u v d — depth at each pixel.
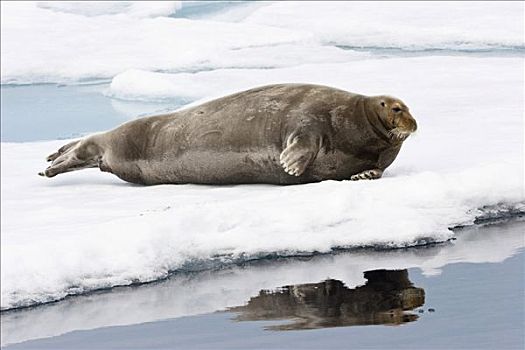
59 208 30.12
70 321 20.58
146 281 23.02
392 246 24.95
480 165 30.73
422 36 67.81
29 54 72.25
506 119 39.50
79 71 68.69
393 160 31.77
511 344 17.50
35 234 25.78
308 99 31.91
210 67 67.31
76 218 28.25
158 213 25.48
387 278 22.33
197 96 56.00
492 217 27.42
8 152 42.31
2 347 19.19
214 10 91.81
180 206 28.23
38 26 80.38
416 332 18.41
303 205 26.44
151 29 78.25
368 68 56.78
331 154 31.12
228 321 19.86
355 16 77.75
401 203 26.86
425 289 21.31
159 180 34.38
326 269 23.36
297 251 24.61
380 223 25.58
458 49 65.94
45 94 65.06
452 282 21.72
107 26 80.31
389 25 71.50
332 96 31.88
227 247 24.31
